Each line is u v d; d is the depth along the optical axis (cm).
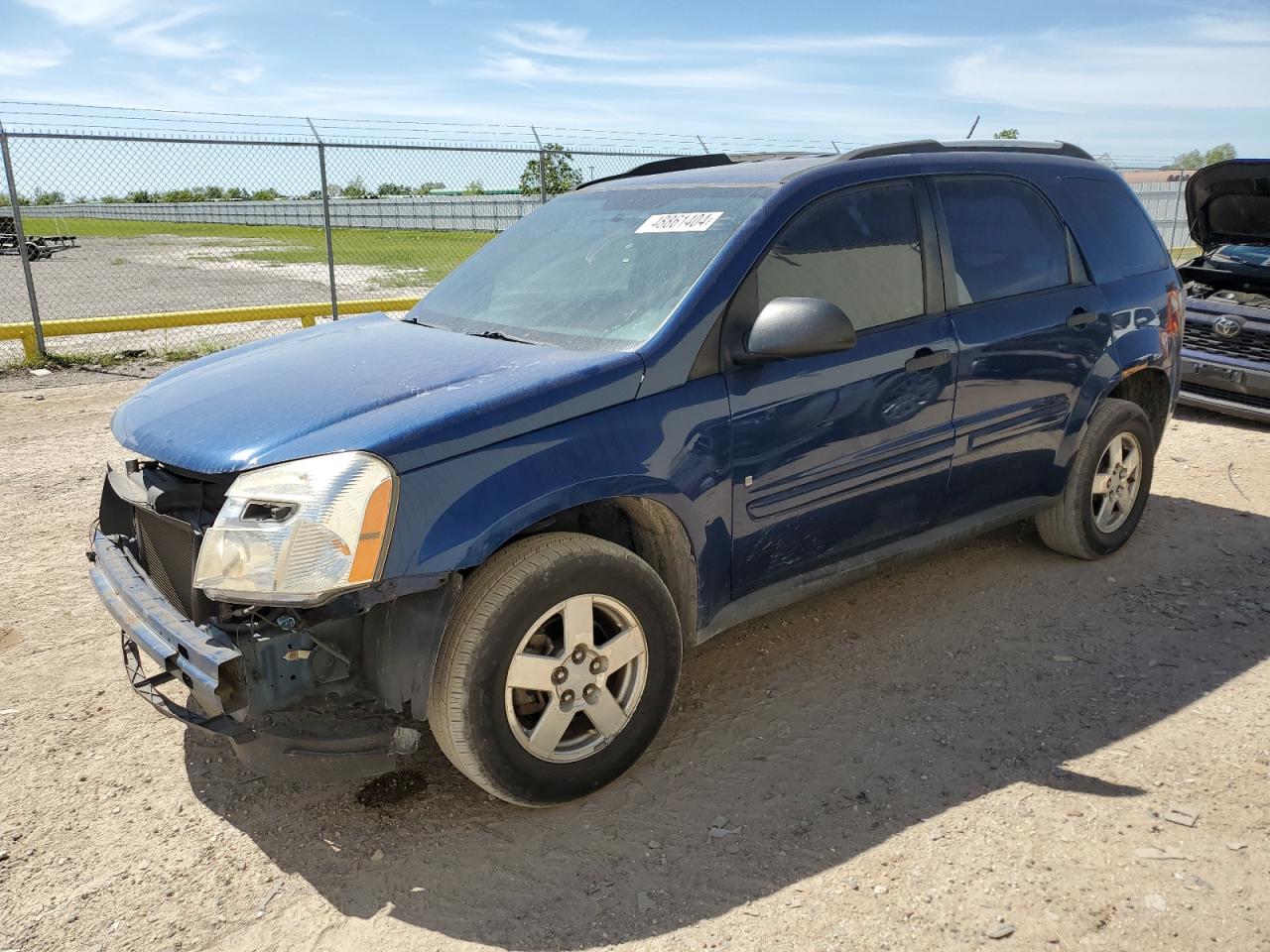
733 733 321
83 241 3219
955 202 373
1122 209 448
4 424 752
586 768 280
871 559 354
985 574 444
